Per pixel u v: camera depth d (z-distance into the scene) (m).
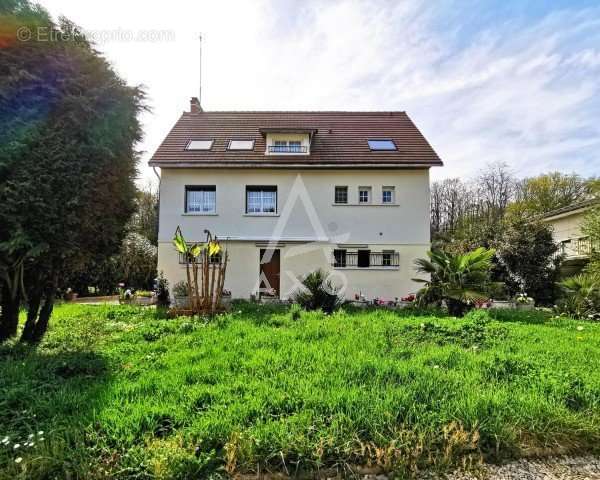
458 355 5.19
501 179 35.41
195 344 5.96
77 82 6.01
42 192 5.43
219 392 3.71
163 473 2.57
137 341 6.34
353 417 3.20
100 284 19.38
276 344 5.86
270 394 3.65
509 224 15.48
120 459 2.69
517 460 3.00
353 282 15.02
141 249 20.27
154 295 14.40
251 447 2.80
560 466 2.95
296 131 15.39
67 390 3.79
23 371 4.22
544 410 3.39
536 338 6.71
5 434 2.88
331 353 5.22
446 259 10.23
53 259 6.05
